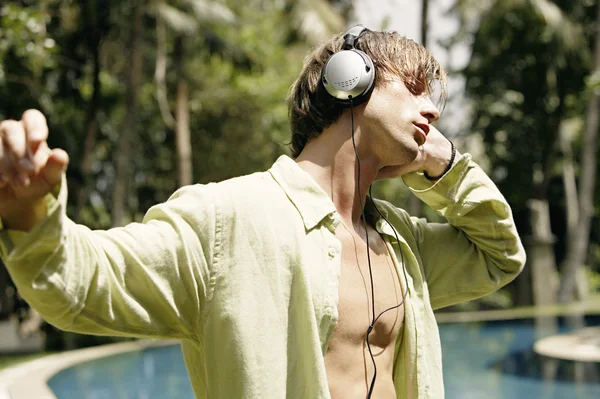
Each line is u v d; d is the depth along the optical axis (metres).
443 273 1.45
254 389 1.00
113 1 11.17
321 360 1.04
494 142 17.16
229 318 1.01
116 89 13.60
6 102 10.10
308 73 1.29
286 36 16.75
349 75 1.20
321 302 1.08
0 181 0.77
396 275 1.28
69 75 12.29
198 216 1.02
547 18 15.27
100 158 15.27
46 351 10.64
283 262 1.07
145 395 7.00
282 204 1.11
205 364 1.03
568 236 18.17
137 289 0.97
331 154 1.24
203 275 1.01
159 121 15.69
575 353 8.02
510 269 1.48
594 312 13.39
